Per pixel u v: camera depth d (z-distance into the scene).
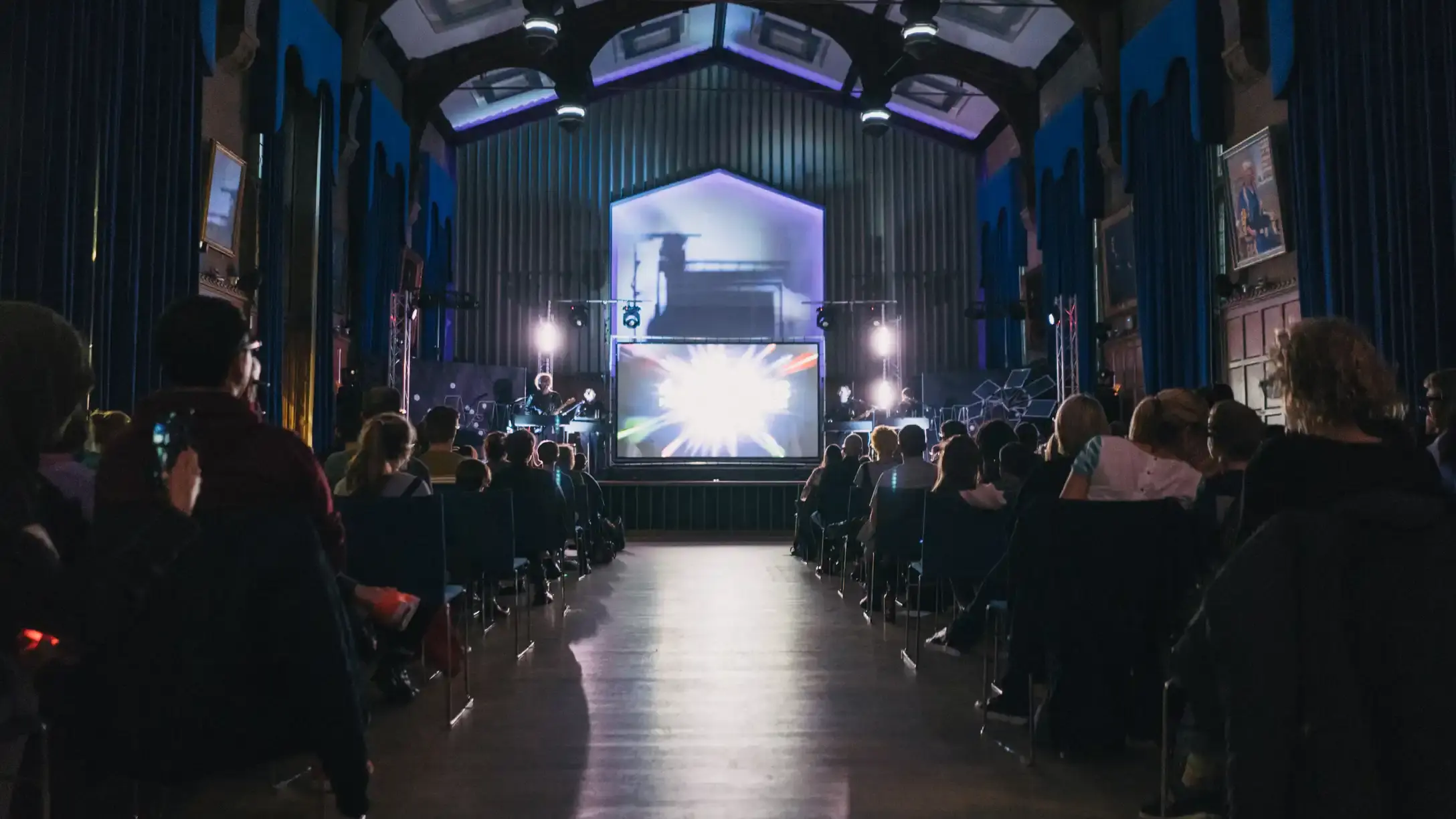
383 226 12.89
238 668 1.70
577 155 17.03
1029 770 3.13
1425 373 6.10
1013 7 12.54
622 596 7.17
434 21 12.79
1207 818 2.58
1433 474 1.64
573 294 16.88
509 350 16.70
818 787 2.98
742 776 3.08
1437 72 6.03
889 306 16.95
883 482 5.98
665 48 16.33
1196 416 3.45
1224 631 1.60
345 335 11.62
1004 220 15.47
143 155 6.57
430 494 3.87
